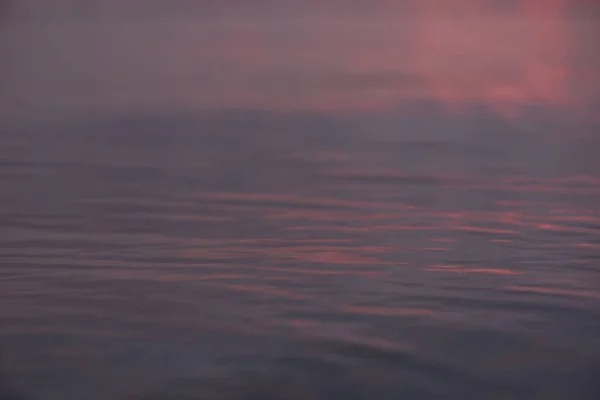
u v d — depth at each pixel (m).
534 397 2.64
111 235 4.71
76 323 3.31
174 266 4.13
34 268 4.09
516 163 6.53
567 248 4.39
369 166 6.50
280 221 5.02
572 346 3.02
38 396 2.67
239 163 6.63
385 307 3.48
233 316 3.38
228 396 2.66
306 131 8.00
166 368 2.87
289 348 3.03
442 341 3.08
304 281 3.87
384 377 2.78
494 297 3.60
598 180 5.93
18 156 6.86
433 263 4.15
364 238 4.64
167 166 6.53
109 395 2.68
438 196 5.57
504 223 4.91
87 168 6.45
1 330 3.22
